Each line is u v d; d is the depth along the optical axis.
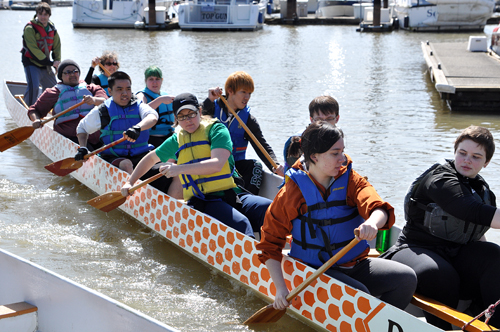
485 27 28.34
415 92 11.08
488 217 2.57
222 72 13.39
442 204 2.72
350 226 2.74
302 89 11.30
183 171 3.52
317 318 2.84
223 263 3.52
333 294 2.71
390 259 2.96
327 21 30.67
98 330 2.58
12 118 7.83
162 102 5.48
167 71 13.38
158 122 5.61
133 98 5.05
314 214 2.72
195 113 3.64
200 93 10.38
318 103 3.54
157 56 16.55
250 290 3.53
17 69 13.39
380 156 6.45
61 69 5.84
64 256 3.94
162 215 4.11
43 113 5.95
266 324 3.12
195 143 3.67
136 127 4.58
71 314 2.67
